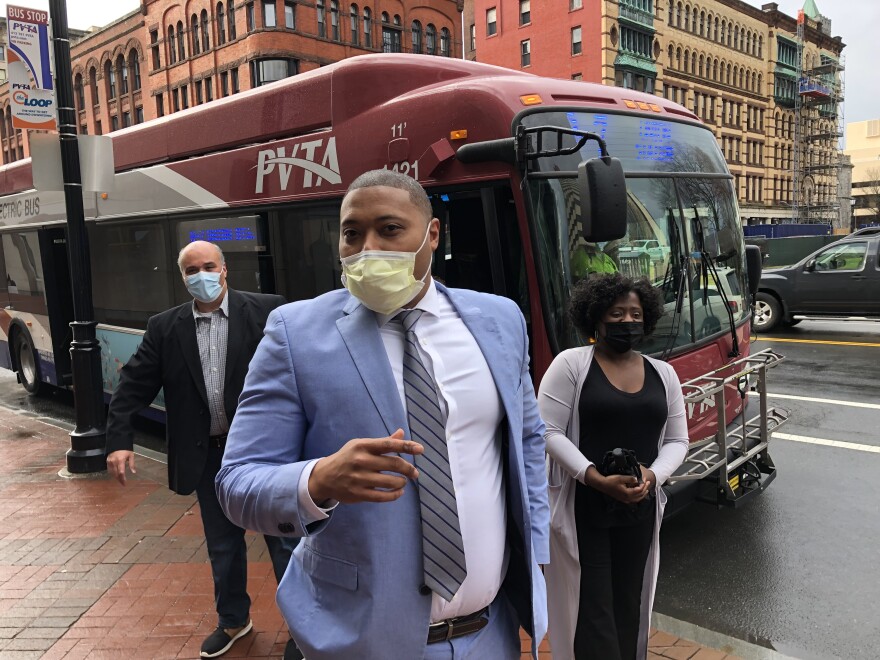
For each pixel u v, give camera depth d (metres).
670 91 50.97
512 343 1.90
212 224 6.35
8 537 4.91
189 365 3.39
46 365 9.47
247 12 37.56
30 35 6.21
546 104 4.33
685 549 4.73
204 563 4.42
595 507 2.76
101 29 46.66
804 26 66.38
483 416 1.76
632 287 2.81
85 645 3.52
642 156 4.75
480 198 4.21
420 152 4.52
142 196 7.23
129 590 4.09
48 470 6.50
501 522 1.81
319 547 1.70
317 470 1.48
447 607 1.72
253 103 5.91
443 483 1.66
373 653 1.61
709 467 4.03
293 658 3.17
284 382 1.67
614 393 2.80
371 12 41.75
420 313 1.76
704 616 3.90
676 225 4.82
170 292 6.96
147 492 5.79
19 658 3.42
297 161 5.46
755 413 5.23
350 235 1.71
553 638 2.90
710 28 54.84
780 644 3.63
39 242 9.03
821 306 13.64
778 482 5.91
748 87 60.69
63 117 6.29
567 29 44.88
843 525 5.02
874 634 3.69
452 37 47.47
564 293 4.01
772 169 64.25
